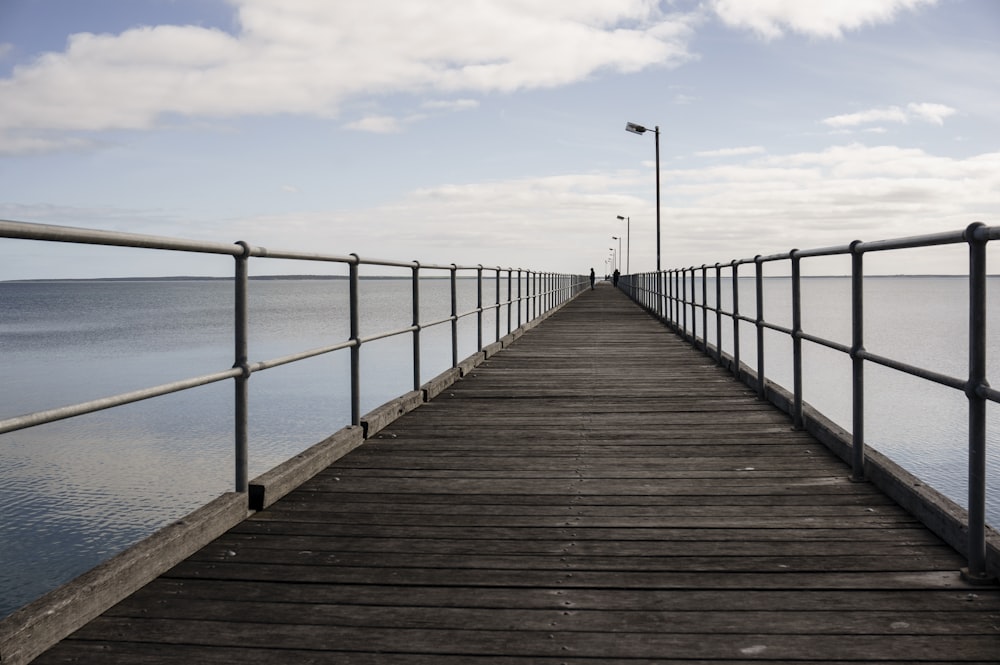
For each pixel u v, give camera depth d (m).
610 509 4.04
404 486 4.48
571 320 20.97
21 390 33.22
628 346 13.34
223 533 3.63
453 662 2.43
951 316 92.56
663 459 5.13
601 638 2.58
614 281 68.25
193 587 3.00
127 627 2.65
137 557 2.98
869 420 23.94
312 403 25.25
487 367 10.32
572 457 5.20
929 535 3.56
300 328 64.31
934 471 17.67
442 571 3.18
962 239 3.07
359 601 2.88
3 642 2.28
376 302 139.38
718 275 10.59
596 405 7.27
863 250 4.23
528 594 2.95
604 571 3.18
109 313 133.00
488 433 5.99
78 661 2.41
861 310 4.46
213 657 2.45
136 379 35.69
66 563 11.17
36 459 17.62
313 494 4.30
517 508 4.06
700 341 12.55
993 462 16.58
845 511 3.95
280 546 3.47
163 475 15.98
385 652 2.50
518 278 15.60
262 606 2.84
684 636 2.59
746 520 3.83
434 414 6.83
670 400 7.54
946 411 25.52
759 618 2.72
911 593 2.92
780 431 6.00
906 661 2.41
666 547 3.46
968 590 2.94
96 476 15.91
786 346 50.53
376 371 34.69
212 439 19.58
